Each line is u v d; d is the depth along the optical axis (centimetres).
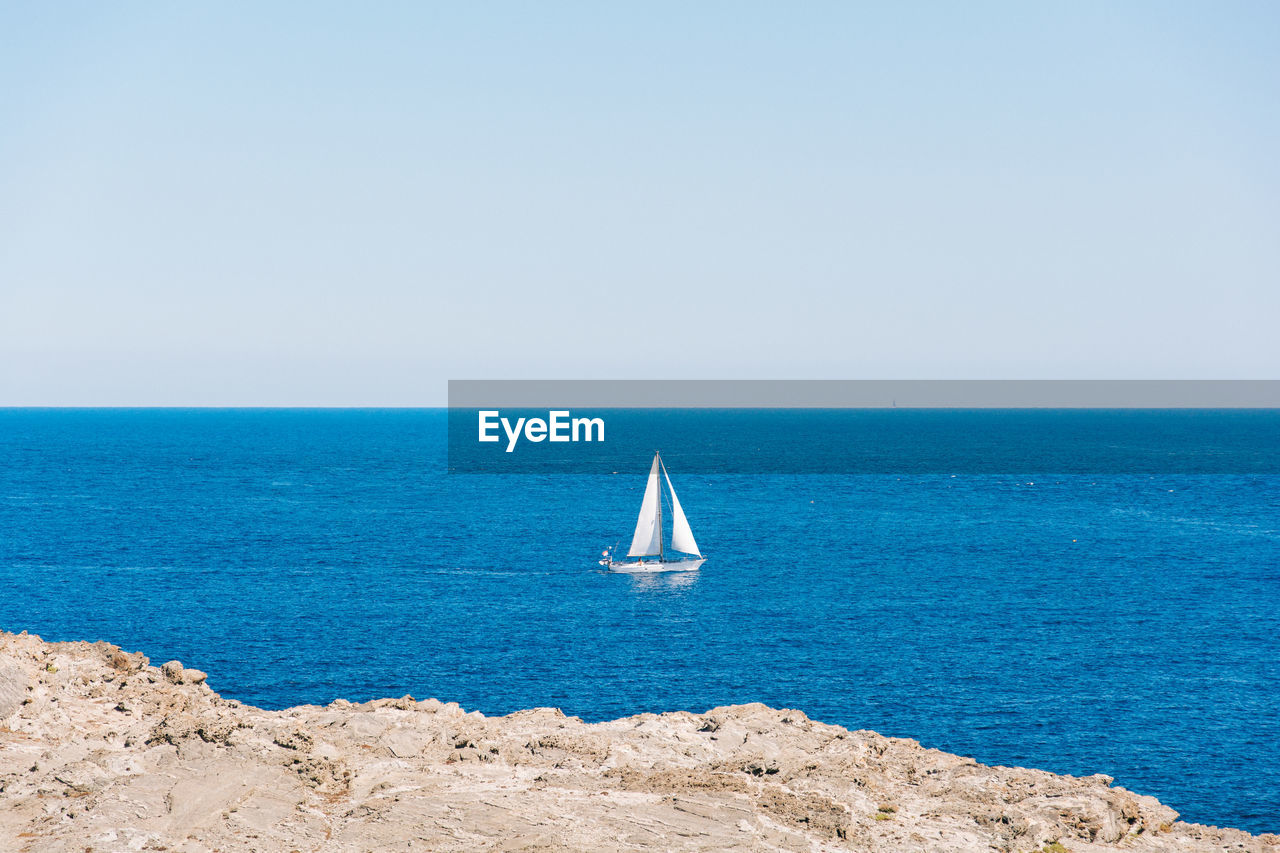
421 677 6275
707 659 6788
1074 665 6575
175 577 9769
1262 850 2267
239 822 1952
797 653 6944
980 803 2314
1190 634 7519
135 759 2188
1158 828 2388
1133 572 10431
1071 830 2238
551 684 6138
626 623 7988
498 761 2380
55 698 2486
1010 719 5431
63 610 8150
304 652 6869
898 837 2091
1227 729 5266
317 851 1883
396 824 1978
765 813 2109
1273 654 6919
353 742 2452
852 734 2772
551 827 1978
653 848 1906
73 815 1939
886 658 6781
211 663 6550
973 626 7806
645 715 2848
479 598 9050
